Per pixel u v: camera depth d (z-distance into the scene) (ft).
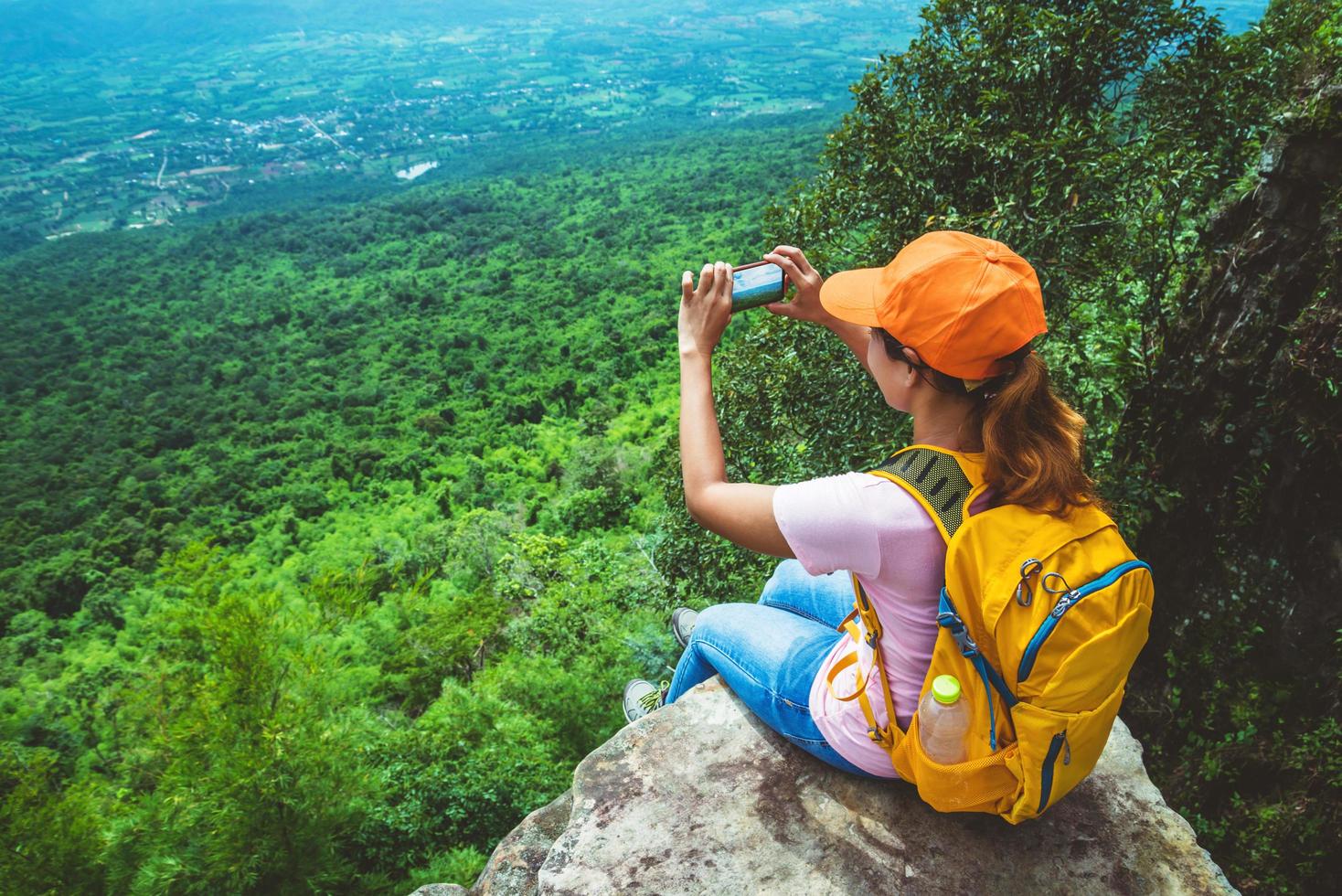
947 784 3.72
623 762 5.13
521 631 56.08
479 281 376.48
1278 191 11.21
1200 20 15.57
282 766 25.41
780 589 5.57
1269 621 11.69
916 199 17.13
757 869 4.47
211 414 257.96
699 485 3.86
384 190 643.86
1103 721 3.26
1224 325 12.16
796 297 4.59
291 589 116.67
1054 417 3.30
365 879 33.58
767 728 5.28
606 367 233.96
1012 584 3.14
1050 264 14.99
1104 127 15.35
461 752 40.73
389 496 179.63
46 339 345.92
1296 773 11.21
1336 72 10.82
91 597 150.51
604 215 467.11
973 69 16.66
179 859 25.70
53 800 26.27
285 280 418.72
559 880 4.51
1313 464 10.91
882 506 3.34
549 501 127.44
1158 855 4.50
